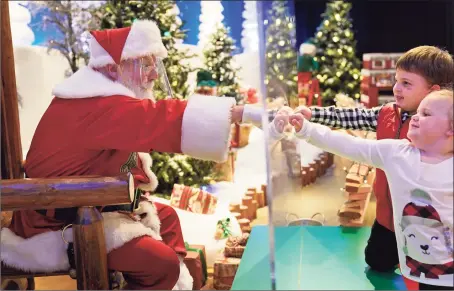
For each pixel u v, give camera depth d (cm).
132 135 176
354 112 188
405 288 153
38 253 180
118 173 189
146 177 205
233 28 524
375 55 362
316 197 218
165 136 175
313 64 400
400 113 173
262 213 318
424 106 138
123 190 166
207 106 177
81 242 168
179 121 175
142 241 181
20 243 181
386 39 398
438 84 163
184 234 256
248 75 493
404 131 169
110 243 177
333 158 259
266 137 129
